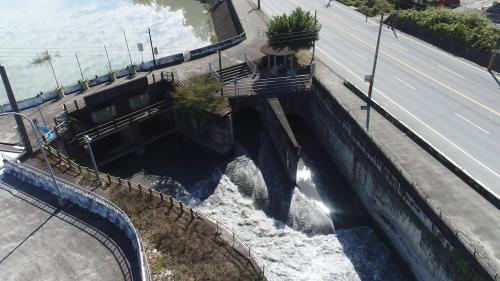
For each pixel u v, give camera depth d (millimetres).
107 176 31078
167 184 37719
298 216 33656
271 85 43031
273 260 30219
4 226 26859
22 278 23250
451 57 49062
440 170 29438
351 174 36250
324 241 31891
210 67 44500
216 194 36688
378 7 67812
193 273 23844
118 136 43250
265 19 63531
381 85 42375
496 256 22750
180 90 40188
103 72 59094
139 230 26750
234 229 33062
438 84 42250
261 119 44375
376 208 32406
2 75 29859
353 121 34281
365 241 31781
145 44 69000
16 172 31812
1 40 73938
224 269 24109
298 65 47406
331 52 51469
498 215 25453
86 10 90188
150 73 46406
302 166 39219
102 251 24859
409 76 44250
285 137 36594
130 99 41250
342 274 29172
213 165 39781
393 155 31188
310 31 44969
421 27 55750
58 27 79688
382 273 29266
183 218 27859
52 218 27469
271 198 35781
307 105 44688
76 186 29828
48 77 58312
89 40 72312
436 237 25078
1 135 36469
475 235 24141
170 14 84562
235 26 63312
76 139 37500
